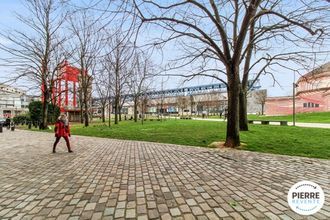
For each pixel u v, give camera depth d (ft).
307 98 180.45
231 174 22.70
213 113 273.75
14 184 20.42
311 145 39.22
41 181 21.18
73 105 160.56
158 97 220.84
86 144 45.03
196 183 20.08
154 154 33.50
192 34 36.22
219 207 15.21
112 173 23.58
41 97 99.04
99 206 15.61
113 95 126.00
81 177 22.27
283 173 22.94
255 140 45.11
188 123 105.70
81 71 102.27
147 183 20.26
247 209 14.89
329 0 20.59
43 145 44.45
